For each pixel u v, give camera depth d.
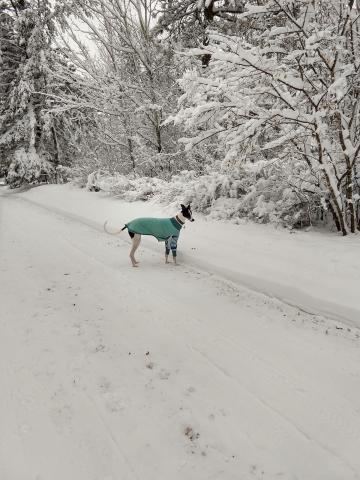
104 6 11.94
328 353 4.03
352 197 6.90
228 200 9.46
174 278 6.51
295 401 3.32
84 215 12.05
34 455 2.77
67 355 4.11
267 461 2.73
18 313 5.17
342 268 5.62
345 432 2.96
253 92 6.63
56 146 23.28
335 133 7.06
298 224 8.52
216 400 3.38
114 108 13.49
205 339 4.43
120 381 3.66
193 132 10.61
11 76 23.47
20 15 20.06
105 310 5.29
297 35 6.35
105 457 2.77
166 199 10.94
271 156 9.48
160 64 12.62
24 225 11.82
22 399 3.39
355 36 6.57
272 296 5.59
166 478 2.60
